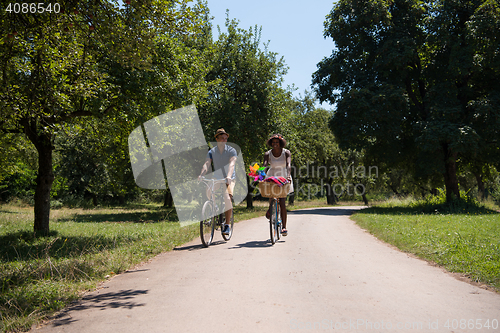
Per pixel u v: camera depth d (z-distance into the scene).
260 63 21.62
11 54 6.00
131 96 10.02
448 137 17.81
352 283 3.78
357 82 22.02
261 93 21.14
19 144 12.30
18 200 32.78
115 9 5.20
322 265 4.65
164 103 10.66
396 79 21.19
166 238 7.23
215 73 21.22
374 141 22.48
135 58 5.52
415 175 24.25
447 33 19.66
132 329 2.60
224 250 5.77
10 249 6.86
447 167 21.05
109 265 4.79
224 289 3.56
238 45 22.47
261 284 3.72
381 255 5.51
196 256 5.33
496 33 17.95
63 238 8.17
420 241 6.46
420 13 21.03
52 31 5.66
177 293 3.47
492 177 25.94
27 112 6.49
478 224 9.81
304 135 34.56
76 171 36.94
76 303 3.30
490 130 18.22
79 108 9.91
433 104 19.73
